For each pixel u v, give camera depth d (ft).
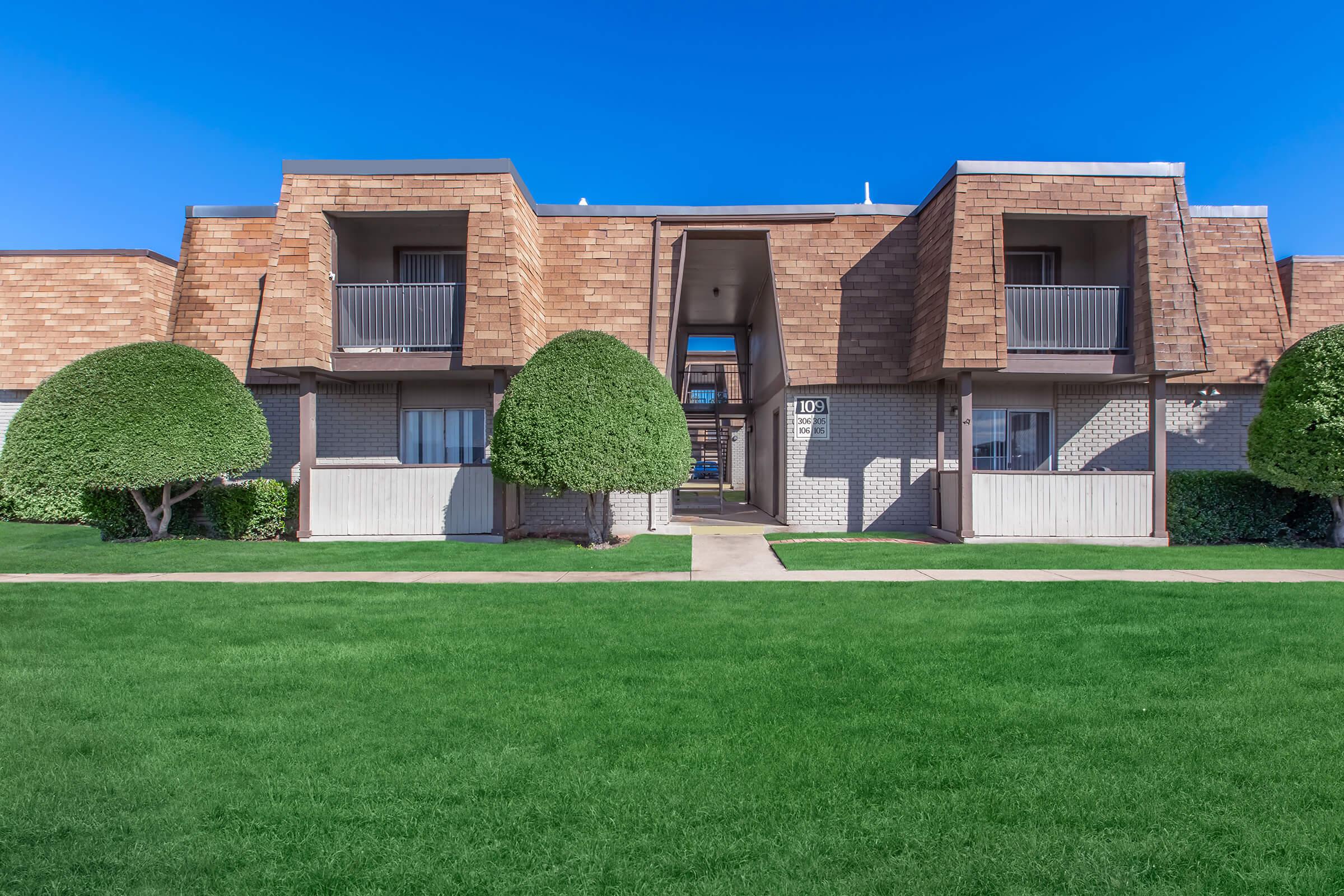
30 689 16.25
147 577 31.50
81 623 22.35
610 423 38.19
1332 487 38.83
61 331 51.88
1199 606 24.03
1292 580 29.35
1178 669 17.46
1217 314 48.37
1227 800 11.18
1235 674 16.99
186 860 9.71
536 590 27.86
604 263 48.73
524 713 14.76
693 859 9.70
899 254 49.32
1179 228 41.98
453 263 49.47
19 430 38.58
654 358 47.29
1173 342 41.42
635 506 48.06
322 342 42.70
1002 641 19.98
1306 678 16.72
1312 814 10.76
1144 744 13.16
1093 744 13.19
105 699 15.61
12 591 27.50
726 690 16.15
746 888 9.08
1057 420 48.96
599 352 39.91
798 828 10.44
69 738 13.57
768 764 12.42
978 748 13.06
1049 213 41.93
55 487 37.99
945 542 42.91
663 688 16.29
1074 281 48.62
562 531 47.14
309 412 42.98
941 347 42.42
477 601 25.73
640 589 28.09
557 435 38.04
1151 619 22.31
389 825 10.55
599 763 12.50
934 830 10.37
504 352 42.01
